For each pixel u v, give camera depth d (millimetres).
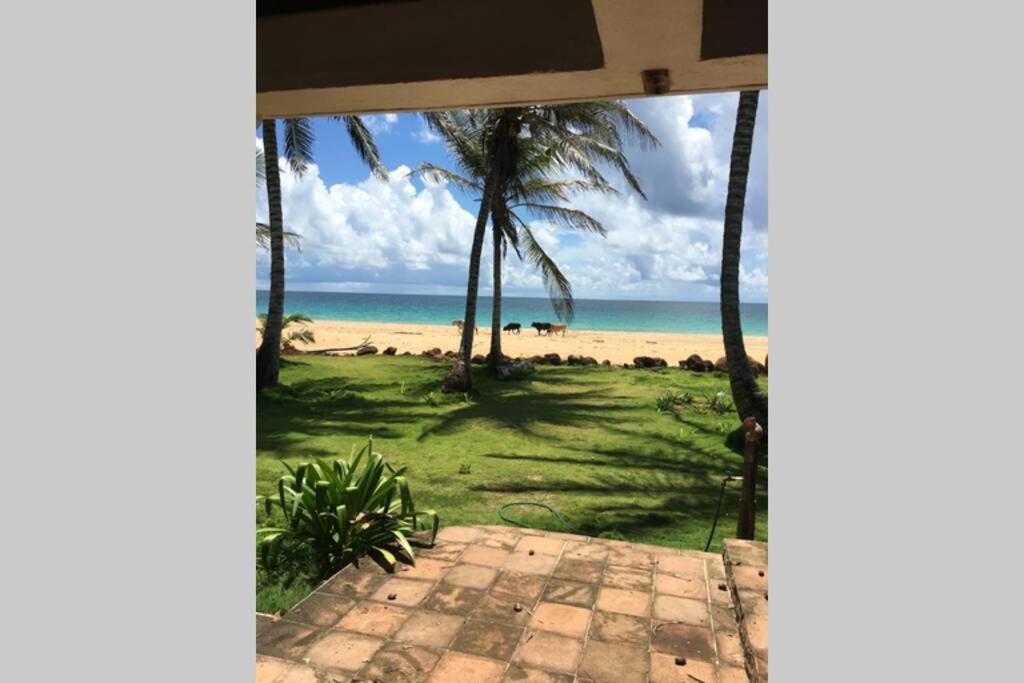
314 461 4438
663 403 11555
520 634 3145
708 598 3523
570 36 2246
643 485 6734
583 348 27203
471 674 2824
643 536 5184
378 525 4242
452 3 2316
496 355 16734
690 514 5793
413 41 2375
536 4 2252
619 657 2965
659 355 24766
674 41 2074
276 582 3799
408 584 3646
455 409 11250
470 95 2523
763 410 8586
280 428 9336
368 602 3441
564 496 6273
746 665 2871
